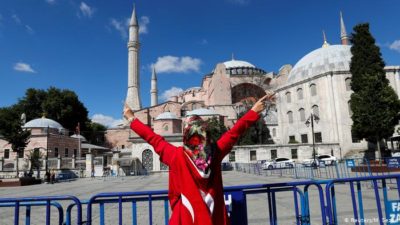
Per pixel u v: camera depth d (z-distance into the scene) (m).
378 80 36.44
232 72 88.19
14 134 41.62
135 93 81.62
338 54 57.78
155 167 46.34
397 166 18.58
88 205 5.27
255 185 5.40
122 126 85.44
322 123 53.41
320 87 54.34
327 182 5.75
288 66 76.69
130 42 83.38
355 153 49.12
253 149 49.72
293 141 57.03
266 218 9.45
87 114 81.06
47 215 5.19
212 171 3.41
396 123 36.78
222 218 3.39
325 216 5.68
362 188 15.15
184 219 3.28
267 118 71.06
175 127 56.91
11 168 48.09
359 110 36.56
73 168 46.91
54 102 71.94
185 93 93.62
